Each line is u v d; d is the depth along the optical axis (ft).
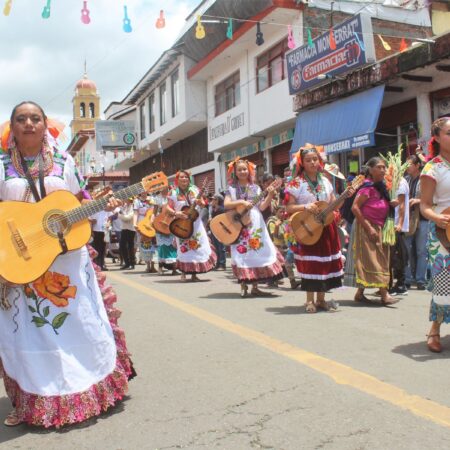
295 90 50.67
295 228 21.38
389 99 44.50
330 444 9.62
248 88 64.34
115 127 104.47
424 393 11.99
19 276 10.25
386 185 22.65
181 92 78.64
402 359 14.58
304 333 17.84
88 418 11.10
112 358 11.42
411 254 27.96
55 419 10.57
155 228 38.32
